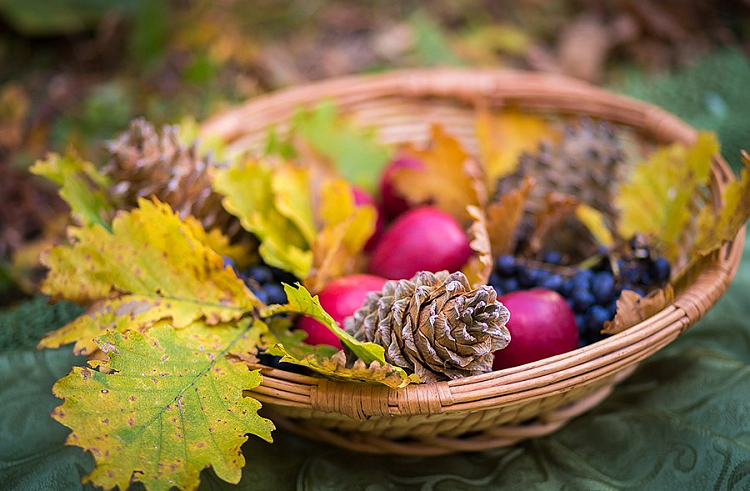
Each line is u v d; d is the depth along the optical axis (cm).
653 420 57
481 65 98
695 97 87
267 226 61
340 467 56
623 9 99
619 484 55
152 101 92
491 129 70
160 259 55
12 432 56
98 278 55
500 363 55
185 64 97
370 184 69
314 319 57
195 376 51
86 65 98
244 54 98
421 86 71
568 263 63
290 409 53
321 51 103
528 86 70
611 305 58
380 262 61
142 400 50
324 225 62
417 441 55
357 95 71
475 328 50
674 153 62
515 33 100
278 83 95
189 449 49
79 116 90
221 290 55
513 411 53
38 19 97
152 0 94
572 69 95
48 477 54
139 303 55
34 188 82
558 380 50
